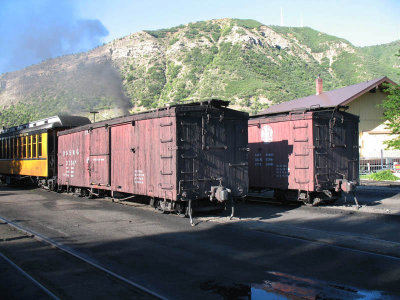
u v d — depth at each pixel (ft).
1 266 20.22
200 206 35.78
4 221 34.14
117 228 30.40
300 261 20.74
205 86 293.23
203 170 33.35
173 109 31.89
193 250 23.24
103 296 15.71
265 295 15.69
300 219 34.60
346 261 20.66
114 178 42.34
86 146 49.78
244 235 27.45
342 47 453.99
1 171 83.30
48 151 61.36
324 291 16.12
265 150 46.32
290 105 104.27
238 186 36.14
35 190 66.64
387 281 17.35
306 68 374.02
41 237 26.99
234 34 394.93
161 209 37.04
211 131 34.19
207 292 16.07
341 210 39.37
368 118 97.35
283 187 43.34
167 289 16.46
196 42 397.19
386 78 89.66
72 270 19.38
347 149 43.50
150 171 35.37
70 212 39.55
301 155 40.88
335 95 96.02
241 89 270.46
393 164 88.99
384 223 32.37
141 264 20.33
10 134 78.28
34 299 15.49
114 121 42.14
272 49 407.23
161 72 346.74
